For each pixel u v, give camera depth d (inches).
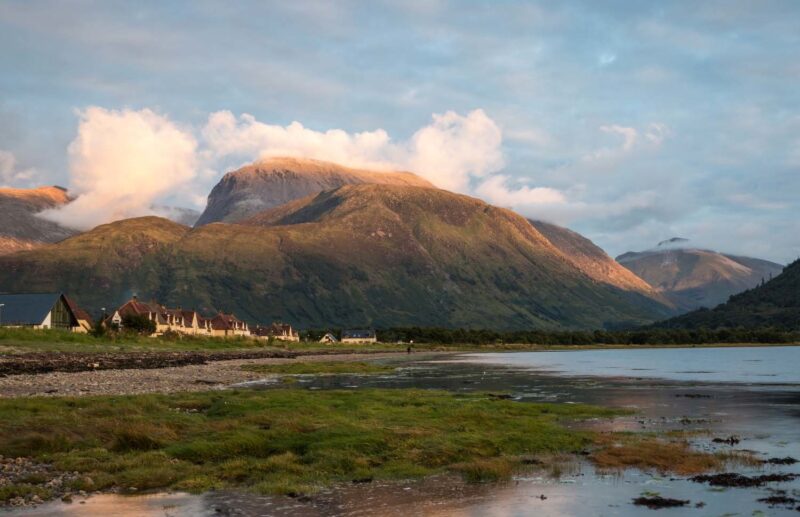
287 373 4109.3
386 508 1019.3
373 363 6053.2
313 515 971.9
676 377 4252.0
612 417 2103.8
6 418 1499.8
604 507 1037.8
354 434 1478.8
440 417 1838.1
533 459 1395.2
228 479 1178.6
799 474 1273.4
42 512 963.3
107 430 1459.2
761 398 2800.2
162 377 3137.3
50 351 3644.2
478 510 1014.4
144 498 1053.2
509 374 4495.6
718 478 1234.0
